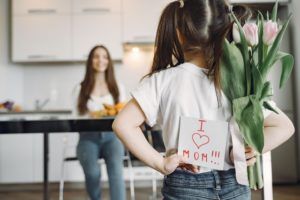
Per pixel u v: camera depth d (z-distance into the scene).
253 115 0.71
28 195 3.48
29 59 3.91
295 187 3.52
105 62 2.39
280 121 0.79
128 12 3.89
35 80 4.27
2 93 3.89
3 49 3.98
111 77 2.42
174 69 0.80
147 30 3.88
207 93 0.76
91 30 3.90
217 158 0.75
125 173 3.68
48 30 3.91
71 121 1.47
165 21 0.83
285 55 0.76
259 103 0.72
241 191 0.78
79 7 3.91
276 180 3.70
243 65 0.74
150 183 3.84
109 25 3.90
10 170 3.75
